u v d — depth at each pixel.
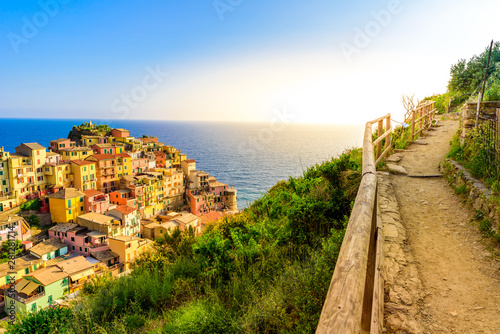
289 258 5.92
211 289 5.97
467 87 24.03
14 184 47.94
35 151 51.09
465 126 9.03
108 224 44.16
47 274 30.02
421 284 3.75
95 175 59.03
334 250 4.83
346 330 1.49
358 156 10.38
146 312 6.26
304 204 6.74
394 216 5.77
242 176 112.69
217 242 7.06
